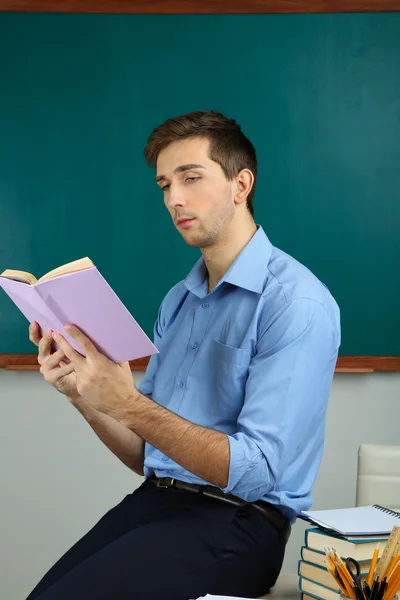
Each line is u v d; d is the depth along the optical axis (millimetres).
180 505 1470
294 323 1432
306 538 1312
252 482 1362
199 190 1495
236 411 1519
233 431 1523
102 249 2684
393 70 2670
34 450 2713
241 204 1571
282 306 1451
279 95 2668
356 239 2674
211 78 2670
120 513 1559
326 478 2695
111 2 2666
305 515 1354
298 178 2670
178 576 1328
